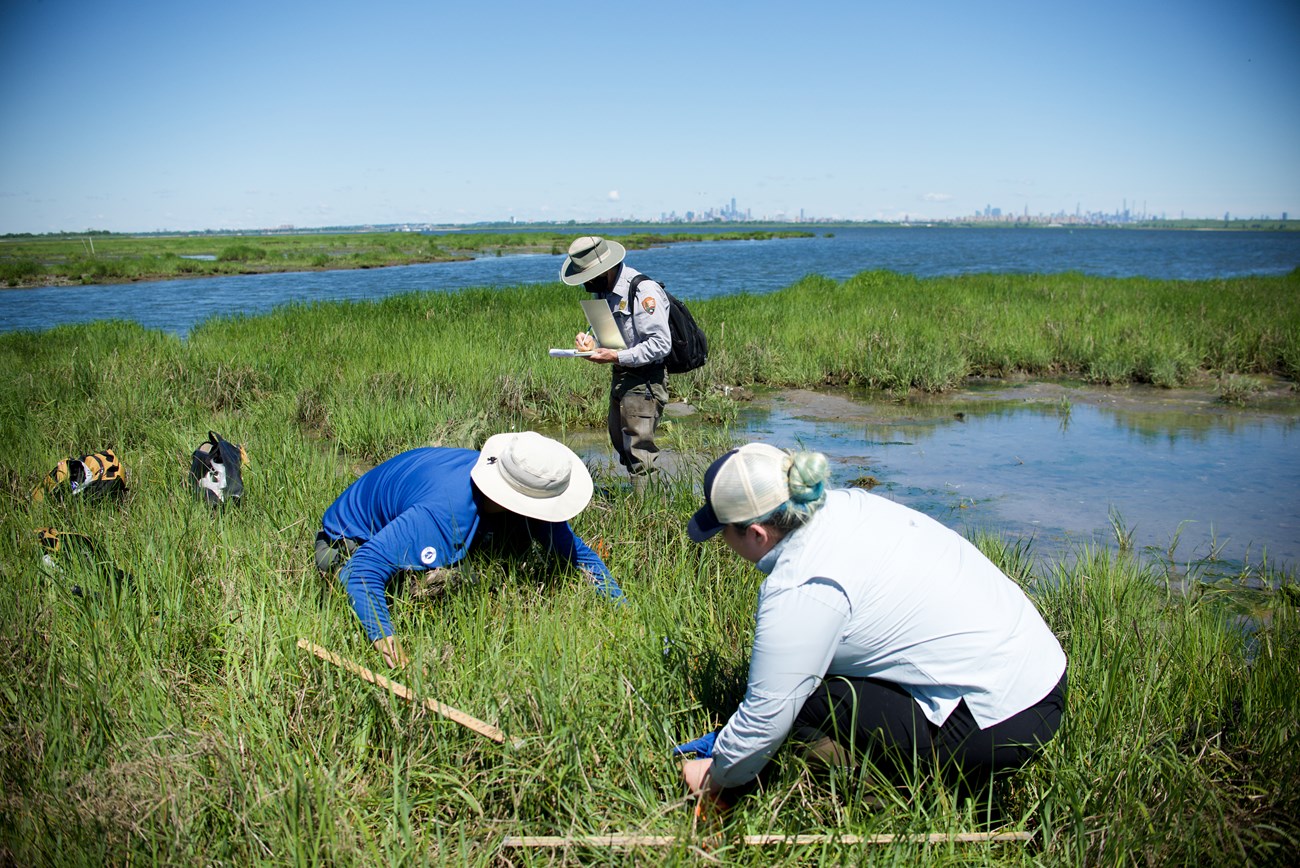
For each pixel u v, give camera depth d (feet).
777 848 8.15
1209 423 29.99
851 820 8.47
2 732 9.15
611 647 10.88
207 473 16.76
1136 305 53.88
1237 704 10.59
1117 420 30.50
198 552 13.39
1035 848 8.61
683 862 7.82
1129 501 21.02
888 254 199.31
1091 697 10.09
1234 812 8.71
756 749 8.11
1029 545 16.44
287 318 48.78
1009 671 8.05
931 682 8.08
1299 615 13.55
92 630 10.76
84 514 15.30
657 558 14.32
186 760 8.79
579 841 8.11
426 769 9.06
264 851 7.92
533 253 212.43
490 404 29.81
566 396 31.07
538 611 11.71
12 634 10.66
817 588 7.85
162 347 38.58
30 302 85.87
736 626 12.11
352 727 9.68
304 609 11.55
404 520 10.95
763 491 7.88
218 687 10.39
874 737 8.48
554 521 11.27
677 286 93.25
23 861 7.47
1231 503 20.86
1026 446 26.58
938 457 25.21
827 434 28.25
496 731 9.09
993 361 40.55
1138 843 8.14
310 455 20.77
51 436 23.40
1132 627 12.37
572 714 9.29
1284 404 33.19
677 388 34.78
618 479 20.31
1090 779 9.00
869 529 8.14
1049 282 74.43
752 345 39.42
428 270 139.44
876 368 36.50
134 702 9.73
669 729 9.32
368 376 32.01
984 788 8.83
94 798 8.18
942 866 7.96
